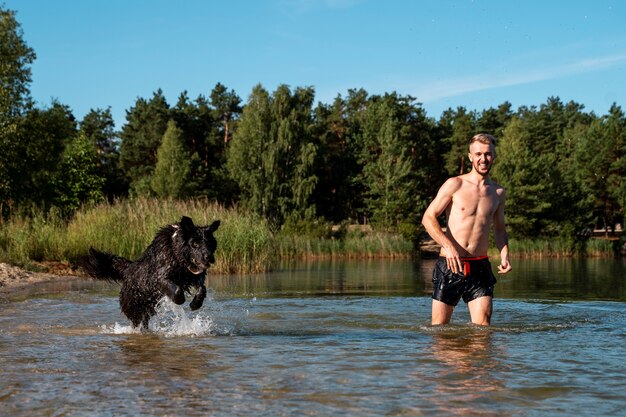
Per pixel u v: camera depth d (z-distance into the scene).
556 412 3.63
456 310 9.58
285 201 61.56
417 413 3.61
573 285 15.79
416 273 22.03
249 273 20.75
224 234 21.03
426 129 85.31
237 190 73.38
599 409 3.69
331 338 6.47
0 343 6.10
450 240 7.68
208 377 4.51
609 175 74.62
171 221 21.39
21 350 5.68
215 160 83.12
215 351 5.59
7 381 4.41
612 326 7.48
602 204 73.88
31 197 45.06
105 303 10.37
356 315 8.84
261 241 21.73
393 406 3.74
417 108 84.31
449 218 7.75
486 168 7.77
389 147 68.75
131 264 7.95
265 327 7.52
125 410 3.70
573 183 63.75
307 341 6.23
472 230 7.62
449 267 7.39
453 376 4.51
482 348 5.72
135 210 22.31
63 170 54.34
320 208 78.62
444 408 3.70
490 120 88.25
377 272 22.80
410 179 73.56
